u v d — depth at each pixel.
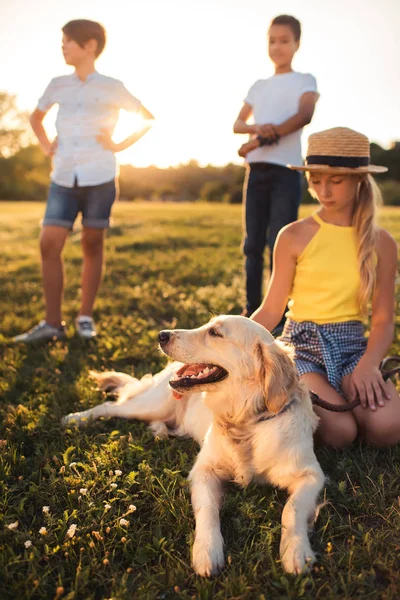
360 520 2.78
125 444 3.46
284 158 5.29
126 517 2.78
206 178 67.44
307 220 3.64
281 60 5.34
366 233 3.46
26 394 4.28
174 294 7.61
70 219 5.47
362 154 3.36
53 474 3.06
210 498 2.79
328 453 3.36
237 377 2.98
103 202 5.52
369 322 5.96
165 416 3.88
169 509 2.80
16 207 36.47
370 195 3.49
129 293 7.71
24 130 70.00
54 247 5.49
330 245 3.53
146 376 4.10
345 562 2.44
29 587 2.33
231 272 9.19
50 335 5.61
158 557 2.53
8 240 15.57
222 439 3.07
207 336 3.06
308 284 3.57
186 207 34.38
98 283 5.79
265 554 2.47
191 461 3.38
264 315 3.68
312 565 2.42
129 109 5.40
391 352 4.86
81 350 5.36
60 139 5.41
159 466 3.27
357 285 3.51
